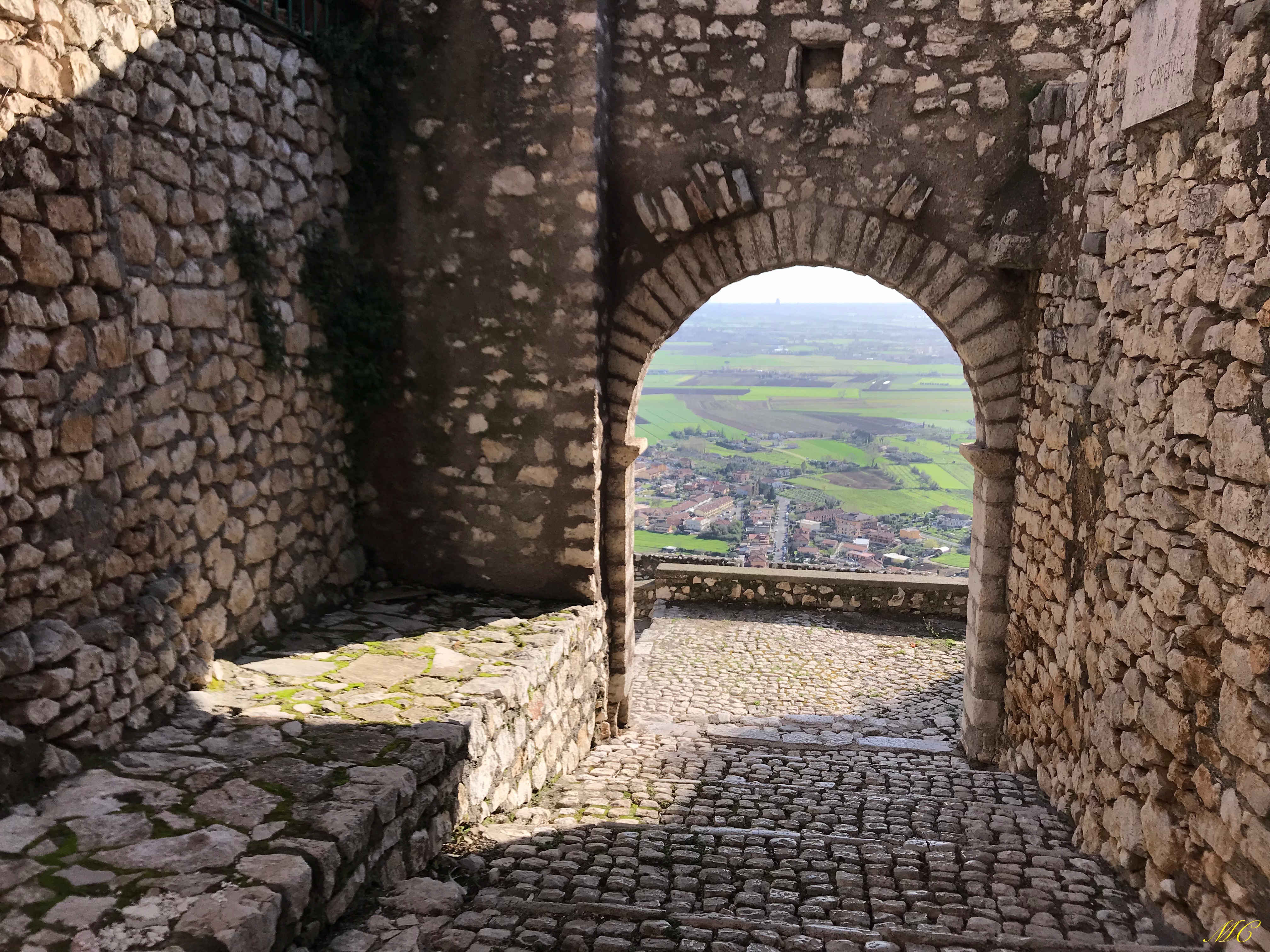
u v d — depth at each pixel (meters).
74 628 3.67
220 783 3.56
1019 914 3.64
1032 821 4.97
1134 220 4.12
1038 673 5.68
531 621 6.07
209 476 4.72
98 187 3.75
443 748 4.03
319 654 5.20
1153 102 3.81
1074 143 5.24
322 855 3.07
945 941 3.25
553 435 6.39
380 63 6.11
